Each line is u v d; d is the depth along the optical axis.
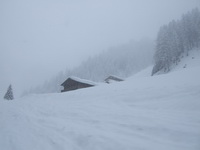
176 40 68.00
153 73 68.44
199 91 8.36
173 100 8.41
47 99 18.89
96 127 7.10
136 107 8.98
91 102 12.10
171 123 6.09
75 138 6.32
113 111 8.95
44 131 7.74
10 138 7.59
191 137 4.94
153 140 5.20
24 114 12.50
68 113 10.37
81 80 37.22
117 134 6.04
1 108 17.53
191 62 60.94
